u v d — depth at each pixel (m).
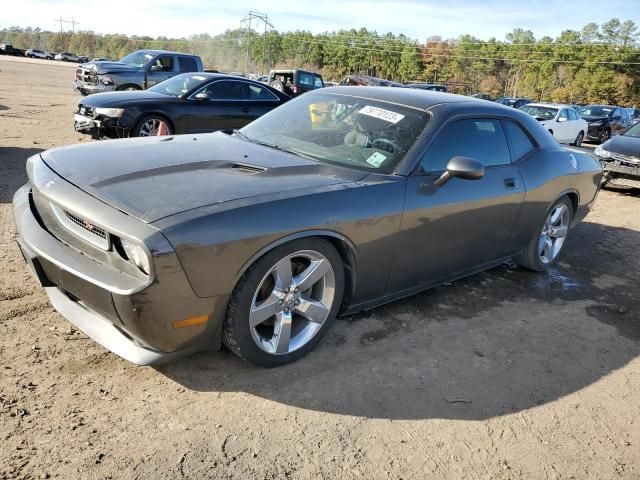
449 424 2.64
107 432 2.30
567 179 4.67
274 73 22.17
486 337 3.57
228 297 2.49
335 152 3.40
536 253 4.70
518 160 4.23
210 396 2.62
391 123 3.52
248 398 2.63
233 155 3.20
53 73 35.22
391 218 3.08
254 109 9.58
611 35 110.50
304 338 2.97
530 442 2.60
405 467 2.33
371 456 2.37
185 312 2.36
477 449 2.50
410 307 3.87
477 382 3.03
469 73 119.44
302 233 2.66
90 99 8.41
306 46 138.88
